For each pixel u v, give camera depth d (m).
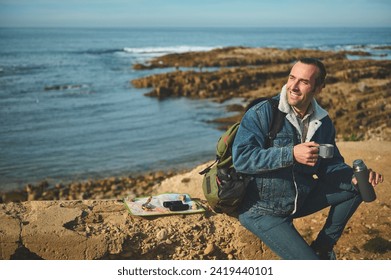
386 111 22.27
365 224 5.82
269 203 3.29
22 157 18.38
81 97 34.09
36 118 26.34
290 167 3.23
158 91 34.69
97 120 25.89
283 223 3.29
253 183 3.31
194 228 4.06
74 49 100.75
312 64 3.12
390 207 6.25
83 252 3.68
